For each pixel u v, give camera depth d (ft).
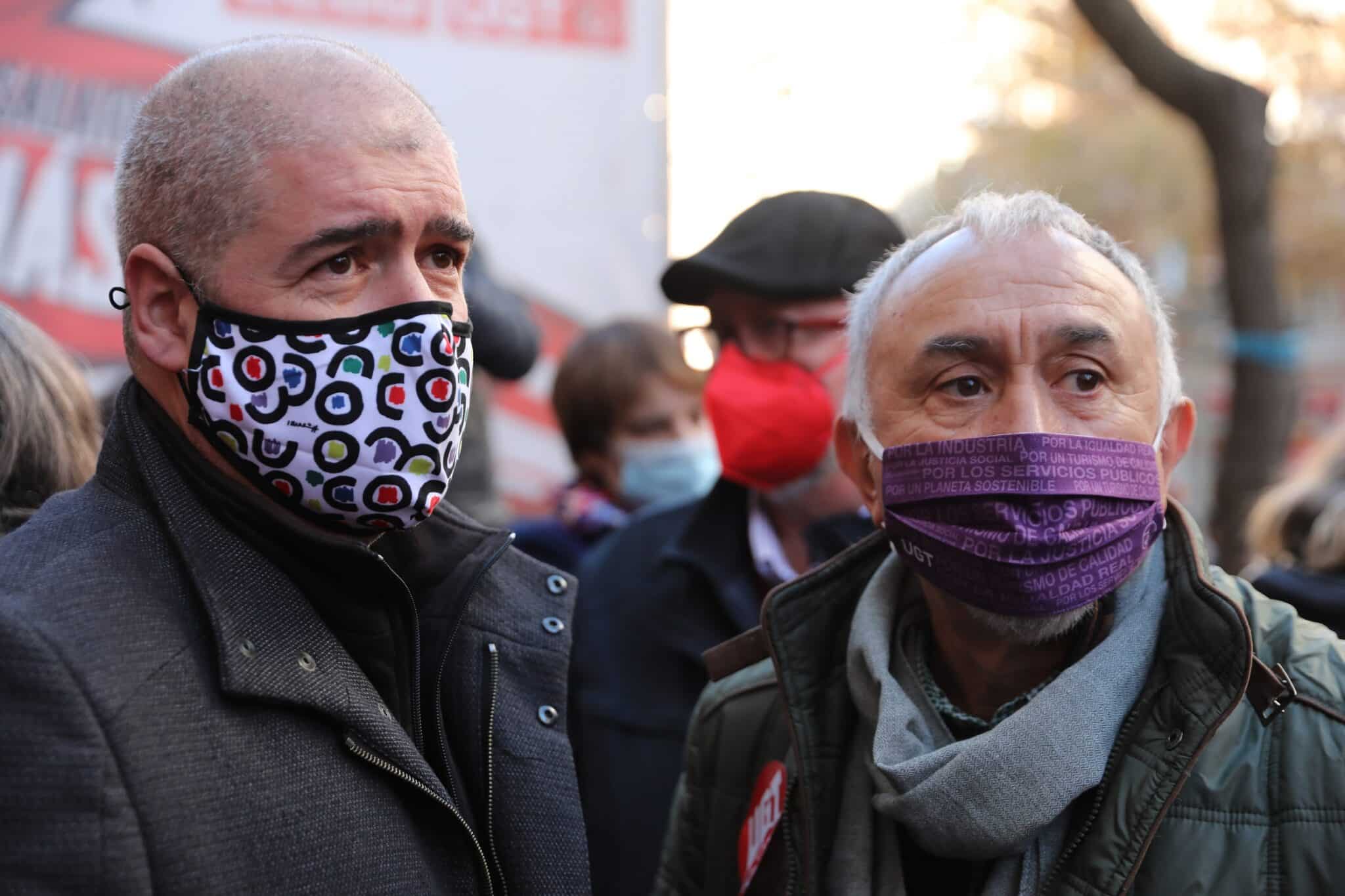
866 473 6.21
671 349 11.76
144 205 5.10
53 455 6.61
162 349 5.09
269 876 4.67
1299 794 5.02
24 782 4.29
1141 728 5.32
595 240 17.56
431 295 5.15
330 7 16.25
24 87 15.03
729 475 9.08
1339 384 78.95
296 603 5.13
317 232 4.94
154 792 4.49
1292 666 5.27
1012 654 5.80
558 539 11.51
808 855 5.75
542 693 6.08
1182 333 60.95
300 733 4.93
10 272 14.97
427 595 5.93
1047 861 5.31
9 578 4.66
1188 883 5.03
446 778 5.61
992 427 5.52
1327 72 31.55
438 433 5.16
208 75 5.07
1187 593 5.35
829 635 6.26
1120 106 42.96
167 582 4.94
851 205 9.11
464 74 16.96
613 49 17.61
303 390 5.03
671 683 9.23
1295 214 59.72
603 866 9.07
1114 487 5.39
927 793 5.21
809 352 8.71
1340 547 9.33
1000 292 5.49
